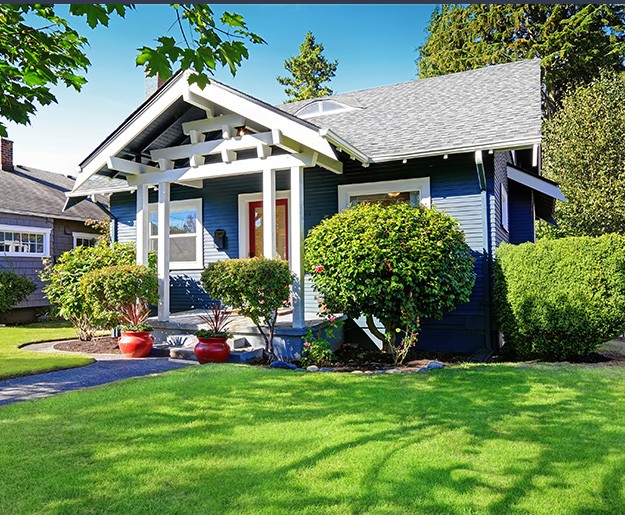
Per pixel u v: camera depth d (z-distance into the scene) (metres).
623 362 6.30
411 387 4.75
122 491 2.50
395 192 8.27
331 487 2.54
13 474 2.71
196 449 3.08
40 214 14.78
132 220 11.10
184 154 7.64
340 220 6.54
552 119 18.05
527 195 11.22
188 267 10.16
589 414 3.83
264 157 7.05
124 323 7.71
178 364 6.46
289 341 6.79
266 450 3.06
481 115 8.31
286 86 34.19
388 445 3.13
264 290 6.25
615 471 2.74
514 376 5.21
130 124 7.32
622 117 15.07
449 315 7.77
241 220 9.73
